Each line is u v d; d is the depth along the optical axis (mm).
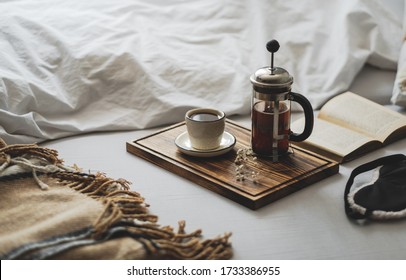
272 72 1326
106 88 1654
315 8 1933
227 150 1406
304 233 1169
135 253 1067
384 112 1619
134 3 1891
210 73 1707
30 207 1182
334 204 1266
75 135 1577
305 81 1773
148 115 1619
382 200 1235
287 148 1408
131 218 1152
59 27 1745
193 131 1378
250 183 1294
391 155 1375
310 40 1847
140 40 1761
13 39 1657
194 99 1661
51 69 1637
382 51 1869
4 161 1287
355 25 1884
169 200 1270
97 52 1665
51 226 1097
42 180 1271
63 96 1596
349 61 1790
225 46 1812
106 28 1761
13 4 1819
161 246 1080
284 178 1313
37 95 1554
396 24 1943
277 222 1201
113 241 1087
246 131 1536
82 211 1140
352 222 1205
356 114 1615
